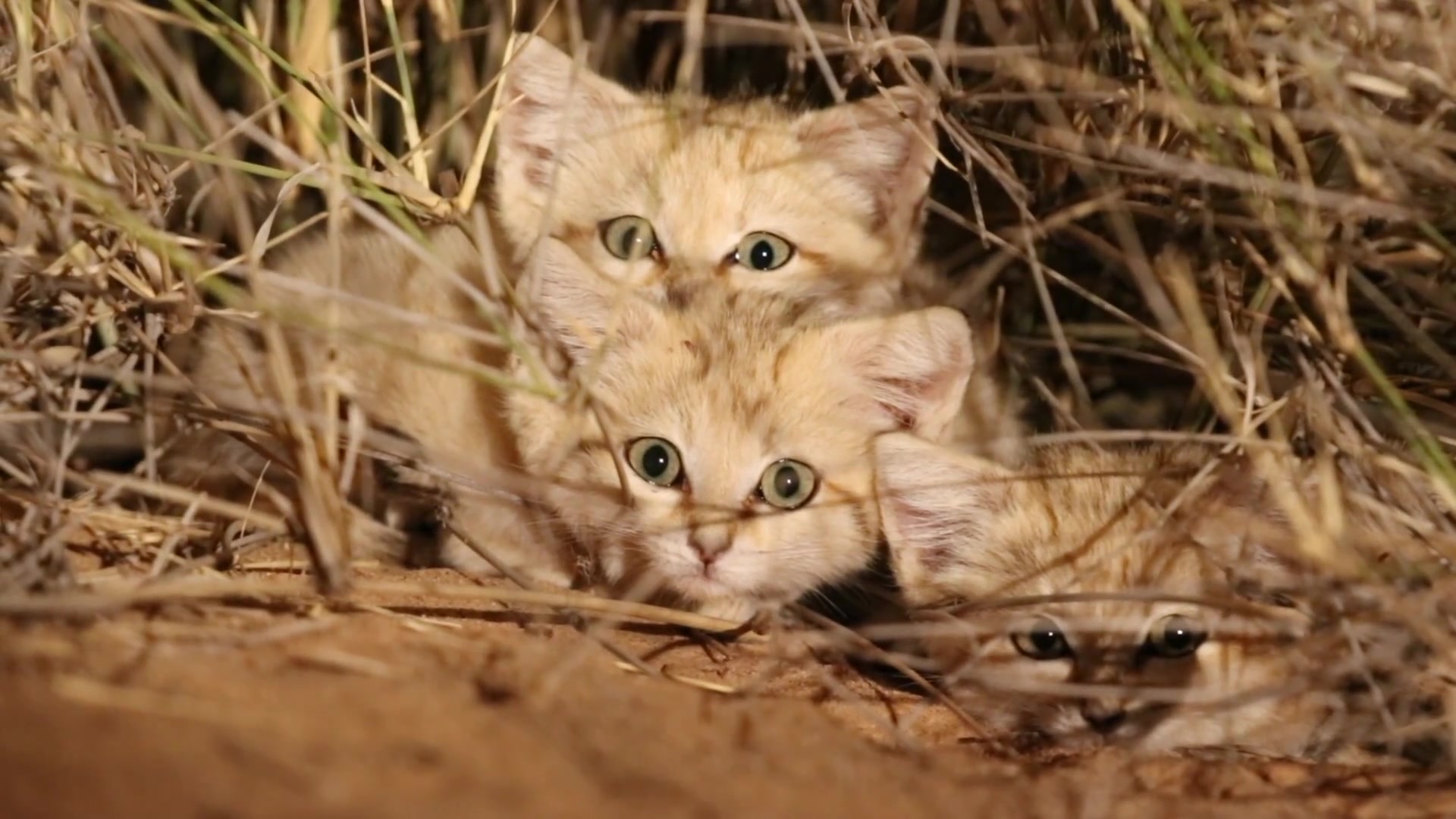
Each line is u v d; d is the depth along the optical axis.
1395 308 1.98
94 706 1.84
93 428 1.98
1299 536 1.93
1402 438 1.97
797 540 1.99
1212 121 1.98
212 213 2.04
